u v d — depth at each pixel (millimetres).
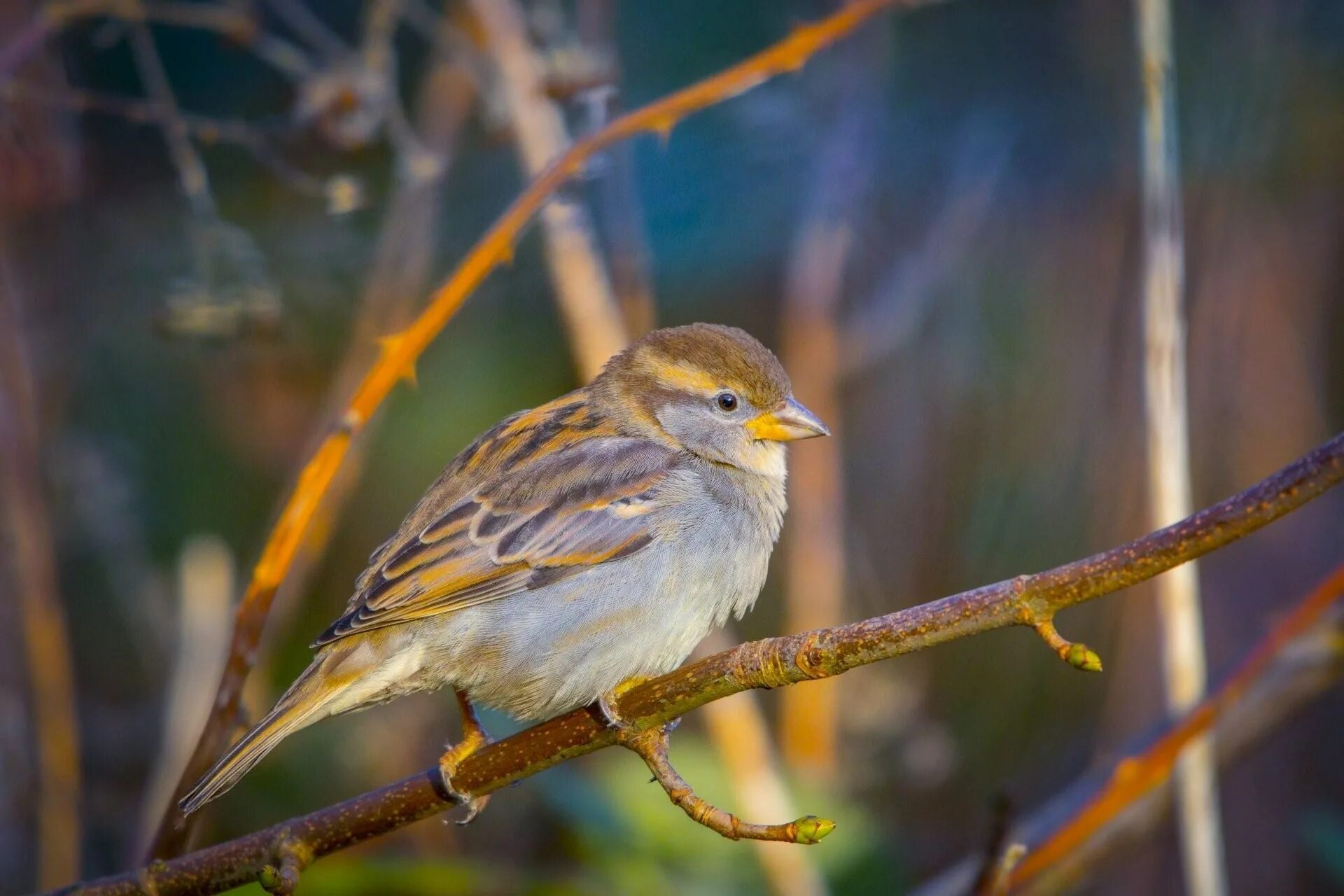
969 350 12523
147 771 12094
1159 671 11445
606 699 6328
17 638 10711
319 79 9195
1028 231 12602
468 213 12891
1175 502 7621
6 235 11008
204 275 8547
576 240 9109
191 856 6348
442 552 7398
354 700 7289
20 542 9992
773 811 9141
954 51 13516
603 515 7598
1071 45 13188
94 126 12508
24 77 10695
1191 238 11992
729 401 8141
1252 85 12109
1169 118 7758
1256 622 12242
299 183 8906
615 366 8398
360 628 7156
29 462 10133
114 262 12555
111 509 12656
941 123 13117
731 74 7008
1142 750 7691
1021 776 12273
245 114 12180
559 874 10656
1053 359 12250
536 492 7598
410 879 8438
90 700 12312
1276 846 11586
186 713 10438
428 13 12633
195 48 12586
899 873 9891
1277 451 11797
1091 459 11992
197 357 12773
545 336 13234
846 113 12617
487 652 7379
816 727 11328
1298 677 9148
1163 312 7691
